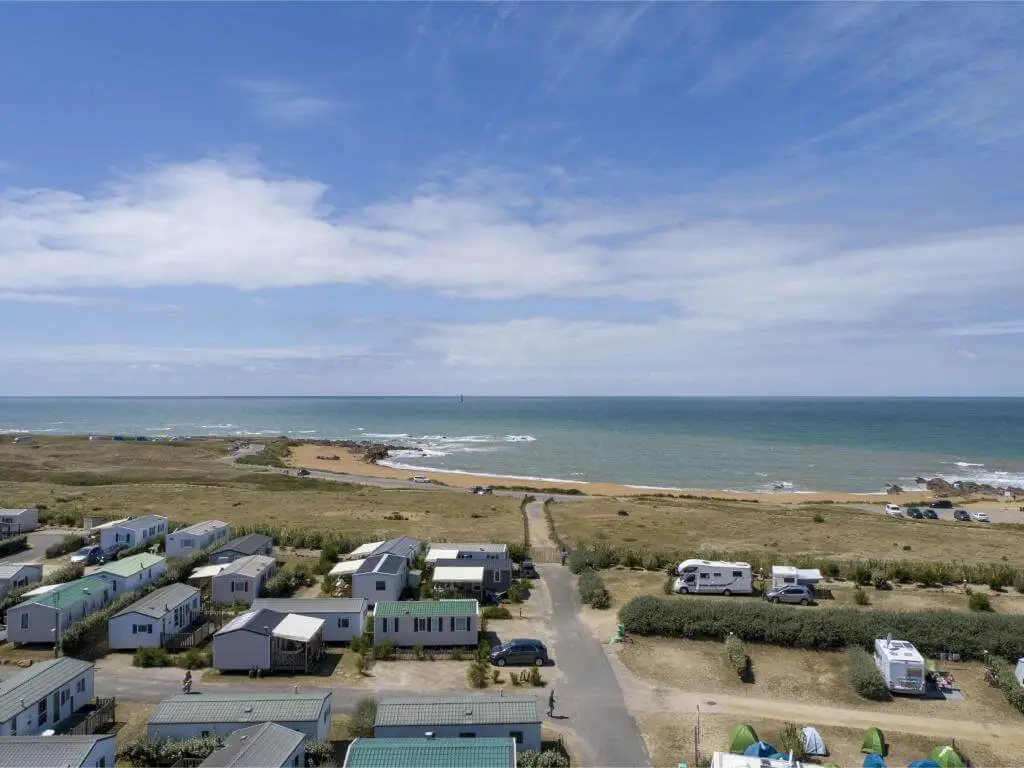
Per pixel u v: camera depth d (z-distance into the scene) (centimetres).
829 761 3491
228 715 3409
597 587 6175
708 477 16275
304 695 3609
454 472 16962
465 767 2830
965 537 9019
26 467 14588
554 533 8831
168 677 4409
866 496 13612
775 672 4566
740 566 6281
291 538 7919
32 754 2912
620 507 10956
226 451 19338
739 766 2950
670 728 3806
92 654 4784
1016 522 10806
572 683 4391
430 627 4975
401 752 2920
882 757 3534
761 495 13562
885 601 6050
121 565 6050
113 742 3147
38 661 4612
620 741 3659
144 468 15200
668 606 5322
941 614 5050
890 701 4175
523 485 14388
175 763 3200
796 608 5331
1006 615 5056
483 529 9069
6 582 5944
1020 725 3881
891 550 8175
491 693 4216
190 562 6556
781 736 3653
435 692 4234
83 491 11694
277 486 12862
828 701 4172
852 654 4625
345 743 3556
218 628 5281
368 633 5081
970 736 3750
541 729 3769
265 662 4509
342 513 10131
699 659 4775
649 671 4584
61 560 7369
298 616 4966
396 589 5931
